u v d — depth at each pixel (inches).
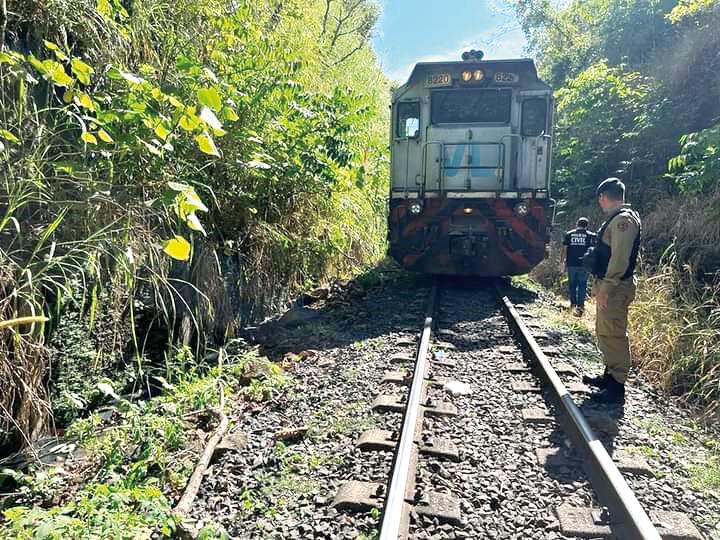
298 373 218.5
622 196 190.5
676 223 358.9
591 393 192.2
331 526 116.6
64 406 180.2
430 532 114.7
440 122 386.9
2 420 155.6
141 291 221.1
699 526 120.3
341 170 344.8
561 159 639.8
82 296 184.2
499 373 215.2
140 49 240.4
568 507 124.2
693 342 229.8
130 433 162.7
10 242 167.2
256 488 134.2
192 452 153.8
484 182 380.5
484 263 384.5
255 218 302.5
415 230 391.9
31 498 139.9
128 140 183.2
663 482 136.8
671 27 610.9
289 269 333.1
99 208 182.1
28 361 156.3
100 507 118.6
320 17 629.6
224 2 300.4
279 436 160.2
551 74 845.2
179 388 202.8
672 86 511.5
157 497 118.3
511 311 297.7
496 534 115.0
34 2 182.5
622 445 157.2
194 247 251.9
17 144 167.3
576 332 279.3
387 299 347.3
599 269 189.3
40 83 192.7
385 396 183.3
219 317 256.7
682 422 182.9
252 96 279.9
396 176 400.2
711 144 355.3
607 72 580.7
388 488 125.2
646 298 283.4
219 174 273.7
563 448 153.3
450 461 144.5
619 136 545.3
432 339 258.2
